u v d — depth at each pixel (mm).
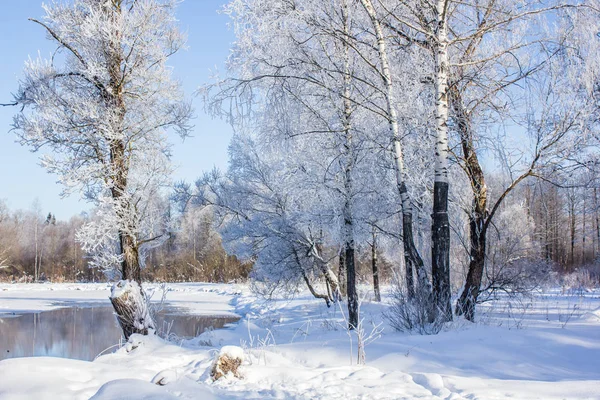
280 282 15539
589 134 8781
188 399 3793
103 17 10773
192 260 43750
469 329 7570
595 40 8250
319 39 9414
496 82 9203
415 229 11625
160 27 11344
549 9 8367
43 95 10445
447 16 9234
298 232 14133
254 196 15469
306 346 7199
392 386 4465
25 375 4359
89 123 10680
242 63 9477
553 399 4020
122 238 11000
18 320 18938
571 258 32156
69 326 17094
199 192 16406
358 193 10109
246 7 8883
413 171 9930
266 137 11258
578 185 9242
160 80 11328
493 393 4211
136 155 11484
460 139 10117
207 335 10695
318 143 10500
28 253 60469
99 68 10516
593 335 7195
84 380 4637
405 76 9352
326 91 9844
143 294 9414
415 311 8164
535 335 7000
